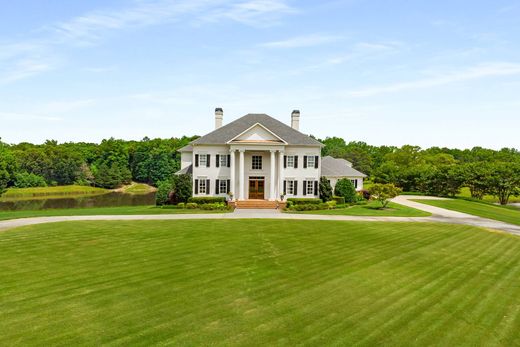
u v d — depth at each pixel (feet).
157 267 60.80
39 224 101.35
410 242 84.17
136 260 64.85
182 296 48.26
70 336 37.35
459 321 42.50
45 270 58.54
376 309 45.32
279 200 159.12
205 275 56.90
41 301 46.14
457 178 224.33
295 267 61.87
